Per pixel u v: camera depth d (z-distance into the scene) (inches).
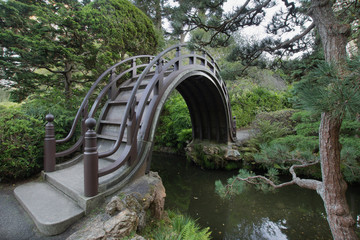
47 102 173.9
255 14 125.3
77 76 211.0
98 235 66.5
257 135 300.8
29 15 176.2
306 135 259.6
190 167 306.5
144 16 274.1
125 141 130.8
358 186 201.6
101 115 167.2
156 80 141.4
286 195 201.8
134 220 75.4
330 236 137.3
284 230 145.9
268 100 475.8
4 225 80.1
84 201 84.8
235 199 195.6
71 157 151.2
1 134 115.5
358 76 48.4
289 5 118.6
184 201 191.3
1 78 168.2
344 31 80.0
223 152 287.1
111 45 219.1
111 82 173.2
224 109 289.0
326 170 87.1
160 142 405.4
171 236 84.5
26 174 124.4
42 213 81.9
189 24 131.3
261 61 147.6
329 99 48.6
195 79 241.6
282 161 151.8
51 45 167.9
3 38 152.3
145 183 111.0
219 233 142.3
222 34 149.3
